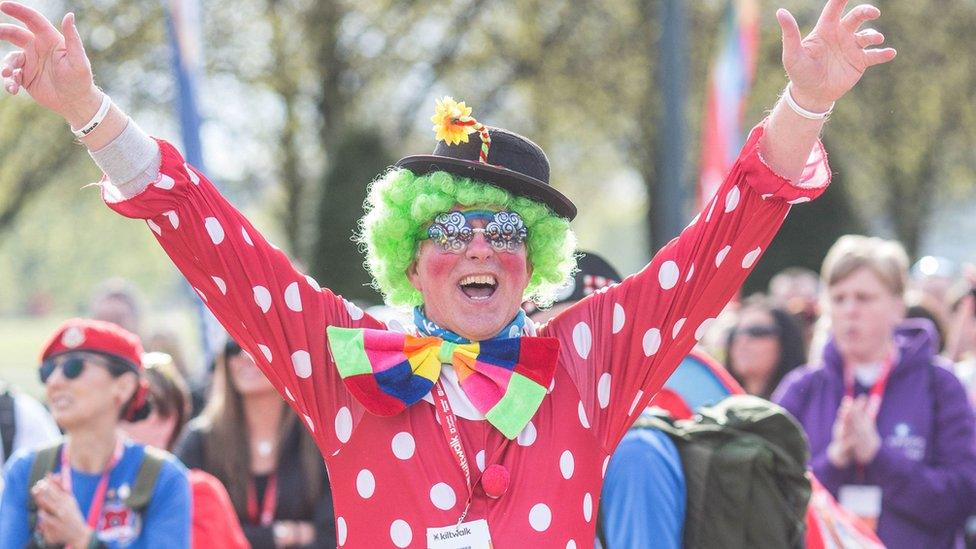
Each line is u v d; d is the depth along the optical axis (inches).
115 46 1457.9
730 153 720.3
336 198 1278.3
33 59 199.3
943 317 613.9
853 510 380.5
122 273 4227.4
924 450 387.5
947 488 378.3
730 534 263.1
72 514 312.0
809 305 645.3
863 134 1772.9
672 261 220.7
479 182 214.8
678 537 262.4
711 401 305.9
